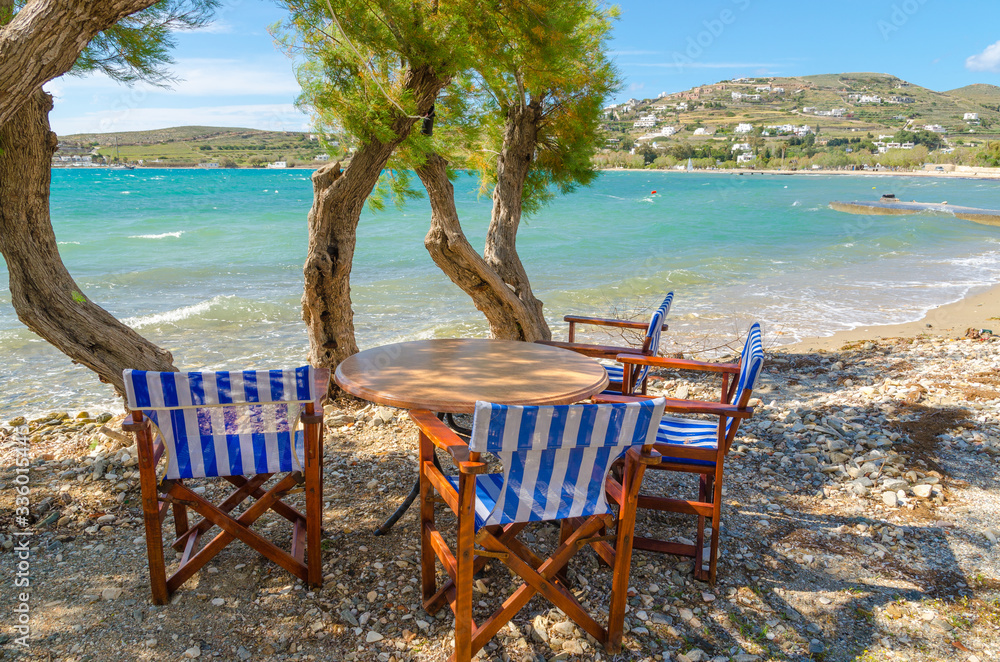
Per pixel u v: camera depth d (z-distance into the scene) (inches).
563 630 97.7
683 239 930.7
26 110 139.7
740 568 115.1
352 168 190.1
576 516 87.3
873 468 152.5
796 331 358.0
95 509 135.0
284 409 99.0
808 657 92.6
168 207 1439.5
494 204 261.1
